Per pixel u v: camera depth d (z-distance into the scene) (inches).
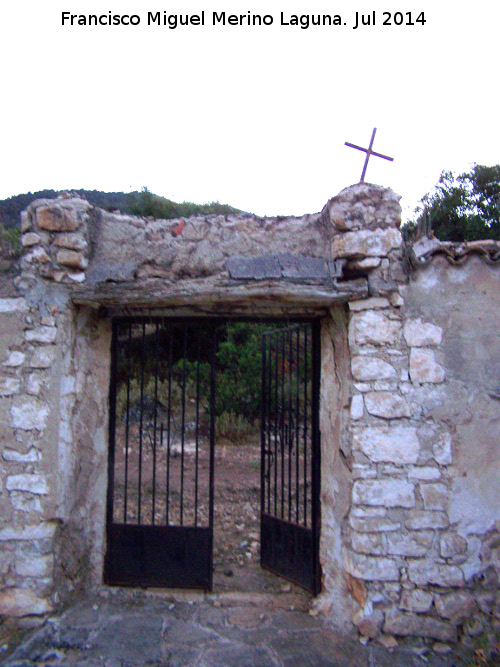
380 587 139.3
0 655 129.0
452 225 474.0
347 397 149.8
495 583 139.5
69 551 156.3
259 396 433.1
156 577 168.7
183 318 172.9
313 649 134.3
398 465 141.7
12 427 147.7
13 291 151.1
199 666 126.5
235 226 156.5
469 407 143.4
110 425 174.2
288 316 168.9
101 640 136.9
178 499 269.1
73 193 159.8
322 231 156.3
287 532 180.2
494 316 146.3
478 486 141.9
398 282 145.7
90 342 169.3
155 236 157.0
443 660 130.0
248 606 159.8
